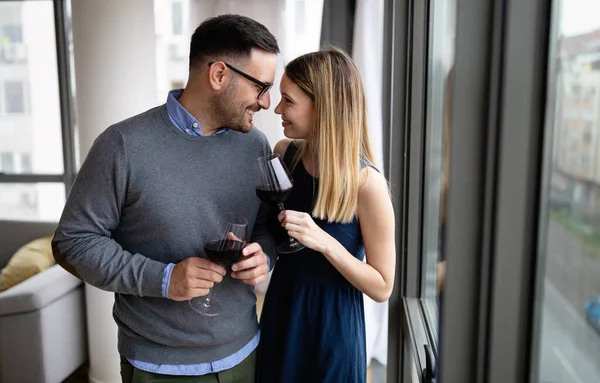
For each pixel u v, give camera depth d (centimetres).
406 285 199
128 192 135
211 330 144
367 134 149
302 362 153
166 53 410
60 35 383
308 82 142
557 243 76
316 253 150
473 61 75
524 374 78
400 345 205
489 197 75
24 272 311
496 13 71
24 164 403
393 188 198
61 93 390
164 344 144
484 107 75
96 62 286
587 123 76
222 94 139
